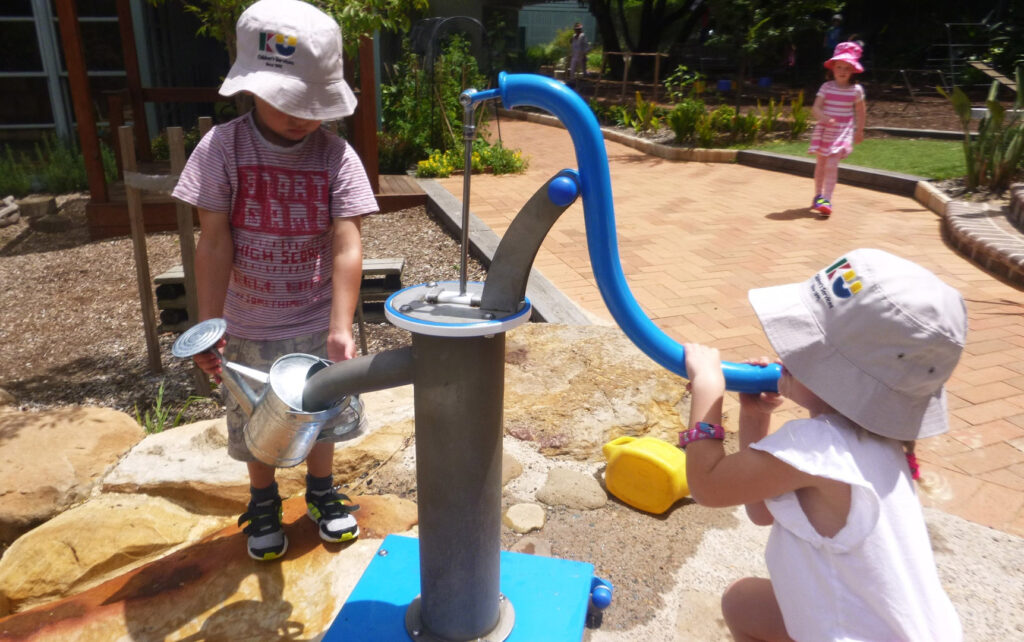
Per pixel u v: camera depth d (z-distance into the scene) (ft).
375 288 15.60
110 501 8.57
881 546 4.37
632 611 7.06
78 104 22.80
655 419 10.30
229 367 5.45
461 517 5.30
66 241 23.47
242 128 6.26
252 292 6.59
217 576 7.11
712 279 17.53
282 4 5.76
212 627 6.56
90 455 9.16
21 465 8.84
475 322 4.67
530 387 11.04
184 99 28.35
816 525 4.54
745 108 49.73
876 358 4.22
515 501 8.71
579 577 6.59
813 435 4.44
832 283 4.42
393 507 8.22
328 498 7.61
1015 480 9.43
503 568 6.71
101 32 33.96
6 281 19.67
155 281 14.21
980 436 10.52
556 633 5.90
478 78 38.34
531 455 9.55
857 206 25.48
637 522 8.38
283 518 7.98
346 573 7.12
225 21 18.17
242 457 6.93
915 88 54.60
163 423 11.80
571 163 35.29
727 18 46.14
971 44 55.47
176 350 5.11
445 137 34.76
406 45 39.78
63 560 7.75
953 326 4.16
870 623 4.44
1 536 8.34
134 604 6.80
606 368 11.51
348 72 24.82
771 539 4.92
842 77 22.65
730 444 9.83
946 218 22.06
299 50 5.64
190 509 8.61
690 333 14.26
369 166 25.77
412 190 27.17
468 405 4.98
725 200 26.76
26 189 29.89
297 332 6.72
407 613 6.07
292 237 6.42
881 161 30.86
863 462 4.38
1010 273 17.38
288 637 6.45
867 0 64.28
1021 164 24.52
